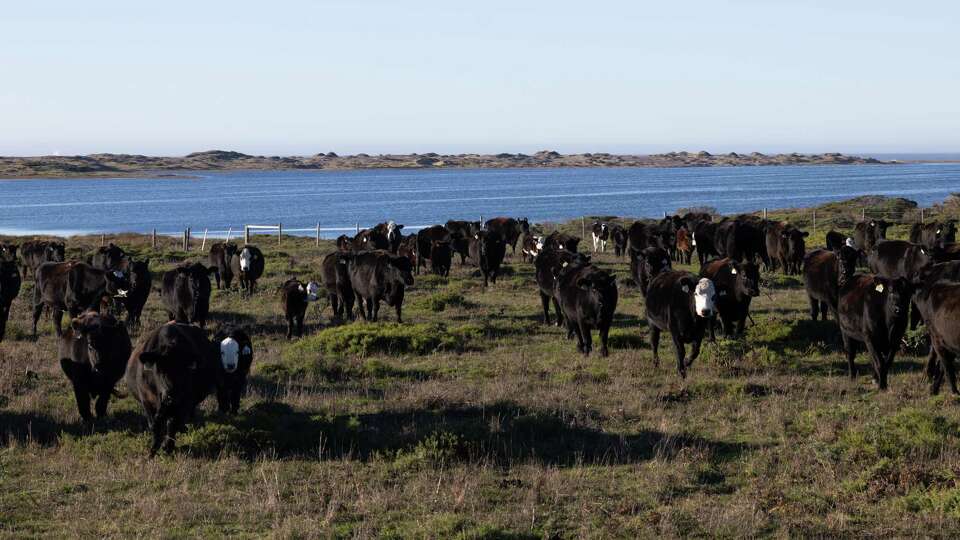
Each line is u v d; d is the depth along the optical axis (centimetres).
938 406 1334
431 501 971
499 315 2362
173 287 2036
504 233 4219
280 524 906
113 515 930
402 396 1454
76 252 4097
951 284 1385
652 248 2177
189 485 1017
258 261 2758
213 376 1220
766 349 1709
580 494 994
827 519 905
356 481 1034
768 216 6244
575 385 1522
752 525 888
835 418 1250
